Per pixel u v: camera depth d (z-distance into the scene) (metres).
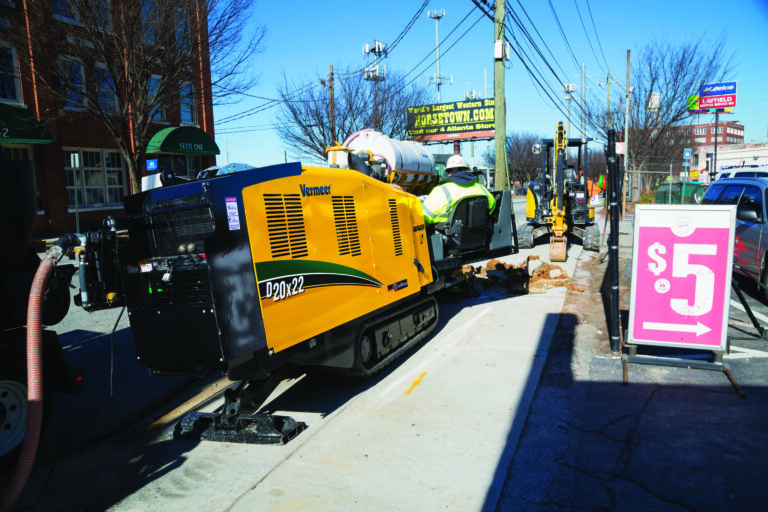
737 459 3.66
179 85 17.19
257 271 3.86
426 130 32.47
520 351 6.16
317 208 4.54
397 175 7.88
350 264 4.89
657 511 3.11
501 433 4.16
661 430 4.12
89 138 19.11
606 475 3.52
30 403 3.24
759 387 4.89
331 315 4.59
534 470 3.60
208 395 5.44
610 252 5.82
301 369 5.41
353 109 27.19
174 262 3.68
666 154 42.03
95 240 4.11
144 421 4.83
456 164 9.24
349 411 4.74
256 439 4.18
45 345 4.12
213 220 3.66
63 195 18.38
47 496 3.54
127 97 16.17
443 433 4.20
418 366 5.85
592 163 58.53
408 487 3.44
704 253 5.29
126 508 3.35
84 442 4.29
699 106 32.75
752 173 15.08
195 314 3.62
